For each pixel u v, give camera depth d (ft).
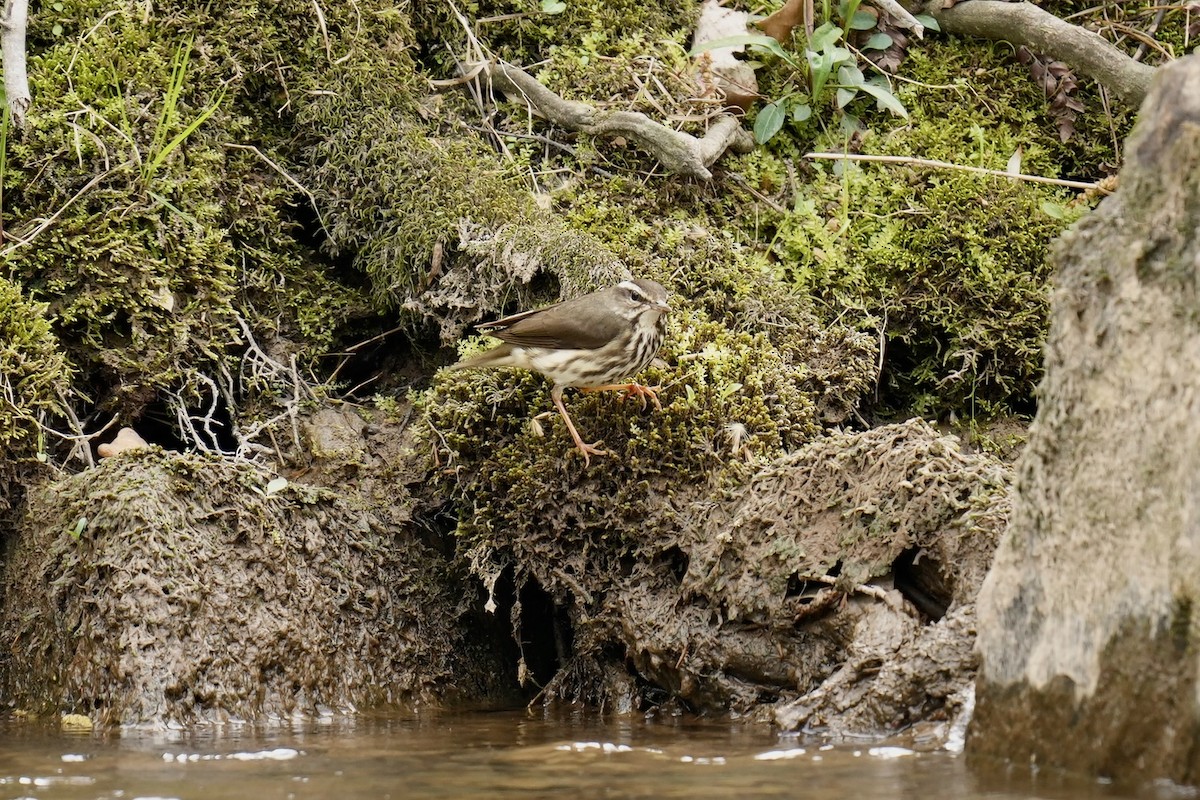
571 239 37.19
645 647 30.99
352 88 40.32
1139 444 20.31
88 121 37.76
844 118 43.47
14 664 31.89
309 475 36.50
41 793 22.29
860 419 38.04
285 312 39.75
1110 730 20.40
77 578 31.14
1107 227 21.56
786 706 27.76
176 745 26.99
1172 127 20.84
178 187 37.91
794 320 37.73
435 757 25.31
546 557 33.04
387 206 39.47
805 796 21.07
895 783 21.62
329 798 21.65
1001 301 38.96
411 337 39.60
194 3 40.65
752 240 40.83
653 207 40.57
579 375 32.07
